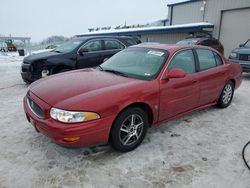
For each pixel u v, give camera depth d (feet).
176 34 59.06
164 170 9.27
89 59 23.53
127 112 9.92
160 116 11.48
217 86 14.98
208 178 8.83
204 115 15.14
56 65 21.84
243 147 11.11
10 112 15.15
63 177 8.69
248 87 23.98
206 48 14.55
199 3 56.08
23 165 9.34
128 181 8.58
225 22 50.57
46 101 9.32
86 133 8.82
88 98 9.03
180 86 11.98
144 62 12.29
